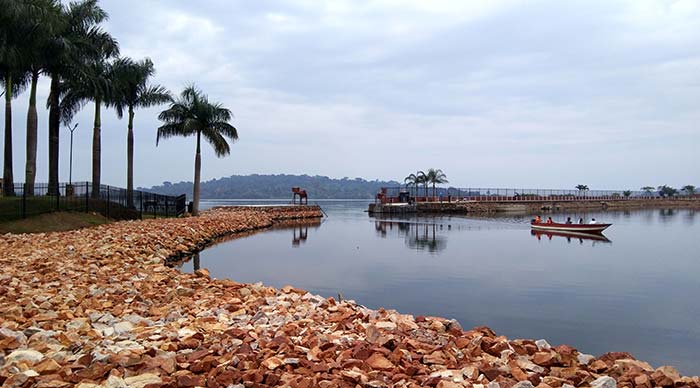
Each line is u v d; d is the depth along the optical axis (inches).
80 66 1316.4
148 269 624.1
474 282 743.1
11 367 231.1
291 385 221.5
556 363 288.0
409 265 919.0
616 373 277.3
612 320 522.3
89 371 230.2
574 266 941.8
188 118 1708.9
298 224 2237.9
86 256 660.1
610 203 4899.1
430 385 235.0
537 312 555.5
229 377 228.5
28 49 1161.4
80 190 1337.4
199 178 1824.6
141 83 1589.6
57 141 1347.2
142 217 1528.1
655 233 1852.9
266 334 317.1
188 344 286.7
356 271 836.0
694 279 799.1
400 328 335.6
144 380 224.7
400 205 3388.3
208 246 1239.5
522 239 1528.1
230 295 469.4
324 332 326.3
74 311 370.9
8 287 443.5
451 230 1883.6
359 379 230.5
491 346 312.7
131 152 1625.2
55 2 1269.7
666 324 509.0
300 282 722.8
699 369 382.6
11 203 1008.9
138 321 357.7
